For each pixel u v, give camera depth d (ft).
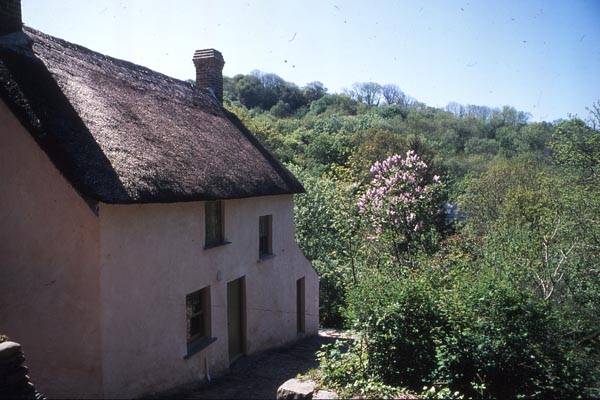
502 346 20.97
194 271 27.27
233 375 29.71
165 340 24.40
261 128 117.19
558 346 21.62
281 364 32.89
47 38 27.07
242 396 24.57
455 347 20.90
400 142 110.32
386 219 47.70
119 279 21.24
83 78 26.40
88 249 20.22
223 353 30.42
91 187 19.29
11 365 14.84
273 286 38.83
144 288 22.90
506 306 21.90
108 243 20.59
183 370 25.81
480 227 60.39
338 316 55.36
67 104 22.66
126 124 25.46
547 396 20.39
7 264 21.74
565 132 53.93
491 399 19.74
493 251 34.78
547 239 34.58
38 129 19.89
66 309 20.70
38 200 21.03
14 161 21.38
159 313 23.97
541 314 21.61
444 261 34.09
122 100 27.78
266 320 37.47
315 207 62.08
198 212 27.73
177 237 25.63
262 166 37.68
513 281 27.86
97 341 20.16
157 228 23.95
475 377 20.86
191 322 27.99
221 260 30.50
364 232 54.39
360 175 87.20
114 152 22.20
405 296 22.22
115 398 20.81
